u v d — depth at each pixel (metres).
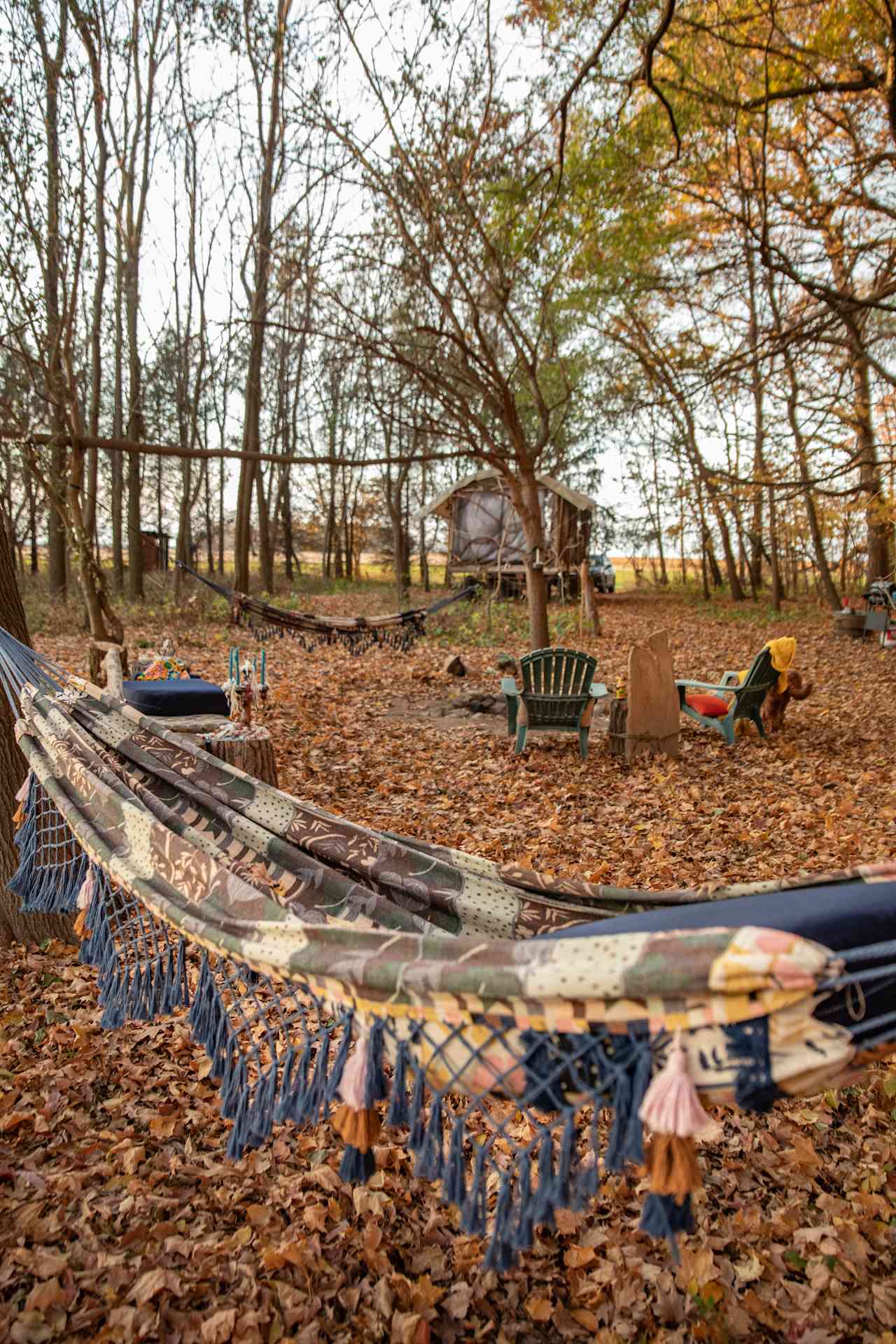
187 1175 2.65
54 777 3.04
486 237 8.88
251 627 10.58
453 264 8.91
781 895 1.71
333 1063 1.81
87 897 2.70
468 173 8.63
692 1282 2.27
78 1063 3.16
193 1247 2.37
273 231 10.21
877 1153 2.76
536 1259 2.40
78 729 3.27
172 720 5.41
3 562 4.12
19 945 3.98
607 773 7.13
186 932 2.17
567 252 9.60
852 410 10.94
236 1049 2.12
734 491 9.34
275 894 2.48
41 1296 2.18
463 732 8.61
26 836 3.21
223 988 2.28
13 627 4.13
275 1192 2.60
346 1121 1.66
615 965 1.43
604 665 13.05
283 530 37.22
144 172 16.22
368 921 2.51
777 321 9.45
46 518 19.83
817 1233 2.43
